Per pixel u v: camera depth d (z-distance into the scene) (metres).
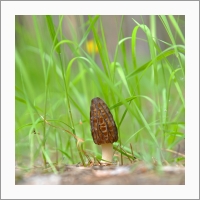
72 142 1.25
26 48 1.34
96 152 1.19
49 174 1.06
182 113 1.26
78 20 1.31
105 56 1.14
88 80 1.40
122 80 1.11
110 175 1.03
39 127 1.32
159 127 1.16
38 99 1.36
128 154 1.16
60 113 1.26
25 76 1.30
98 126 1.11
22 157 1.25
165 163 1.10
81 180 1.03
